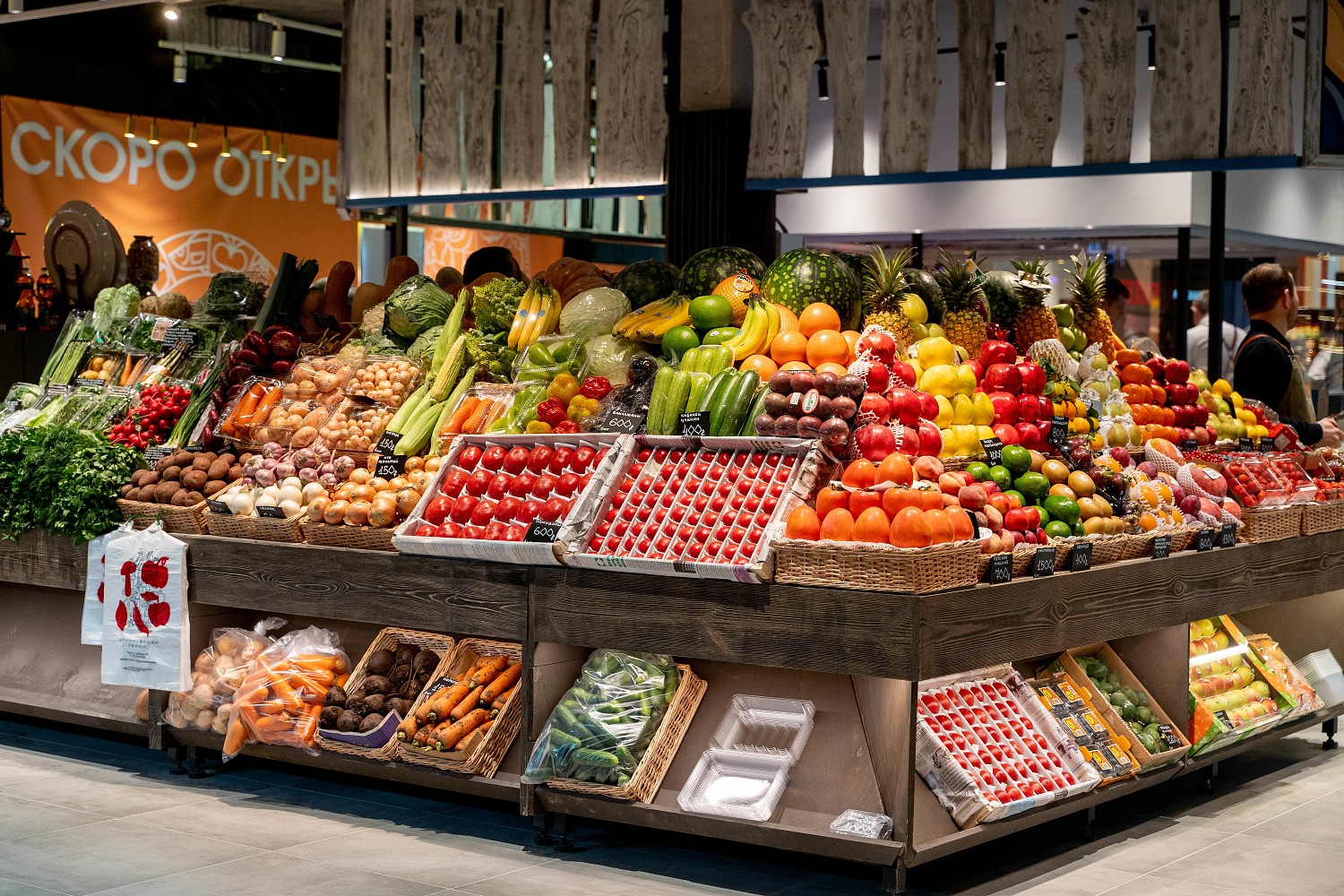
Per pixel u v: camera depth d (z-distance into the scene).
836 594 4.02
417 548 4.75
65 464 5.57
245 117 11.47
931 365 4.86
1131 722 4.99
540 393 5.20
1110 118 6.38
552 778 4.47
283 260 6.88
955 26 10.09
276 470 5.25
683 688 4.53
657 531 4.39
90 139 10.41
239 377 5.87
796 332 4.88
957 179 6.69
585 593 4.46
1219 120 6.18
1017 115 6.55
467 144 8.20
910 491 4.02
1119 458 5.18
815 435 4.34
